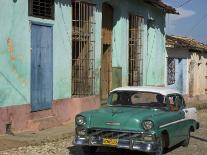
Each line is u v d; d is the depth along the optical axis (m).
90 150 10.91
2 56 12.50
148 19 23.02
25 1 13.35
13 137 12.41
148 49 23.72
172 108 11.13
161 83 25.25
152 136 9.72
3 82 12.55
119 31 19.73
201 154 11.48
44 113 14.44
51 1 14.64
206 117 20.55
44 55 14.36
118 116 9.99
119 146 9.83
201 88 31.64
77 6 16.38
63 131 13.88
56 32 14.94
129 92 11.36
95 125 10.05
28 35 13.55
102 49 19.03
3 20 12.49
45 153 10.84
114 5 19.17
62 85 15.36
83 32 16.69
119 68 19.75
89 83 17.08
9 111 12.80
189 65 29.16
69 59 15.71
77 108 16.16
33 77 13.84
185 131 11.95
